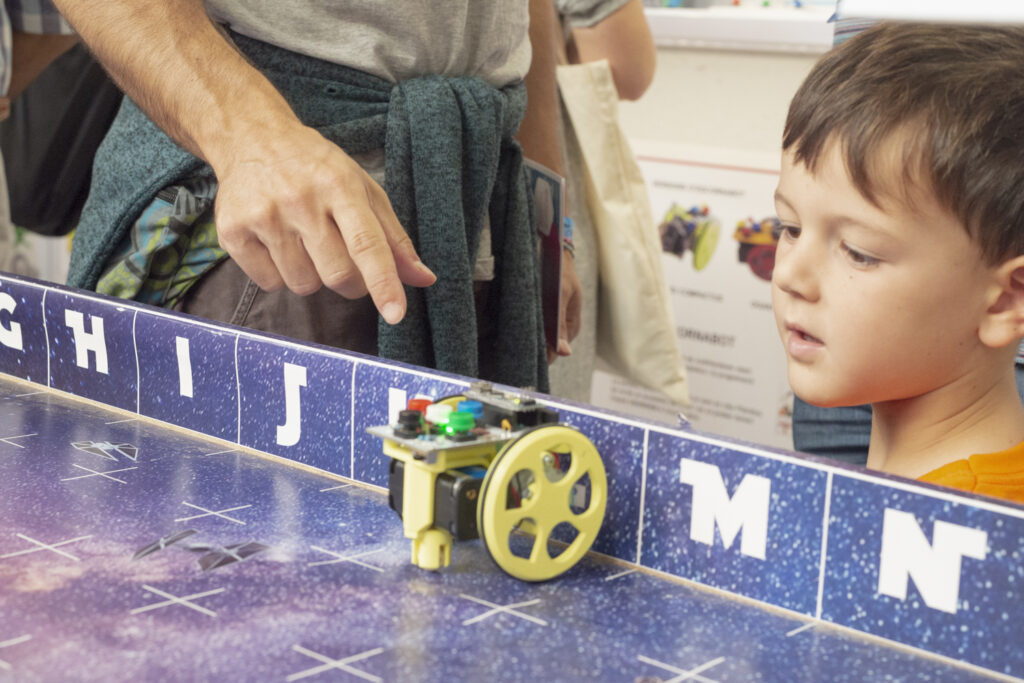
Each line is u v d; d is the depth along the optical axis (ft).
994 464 2.44
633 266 5.07
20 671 1.61
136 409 3.02
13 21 4.64
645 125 7.19
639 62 5.61
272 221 2.71
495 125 3.52
